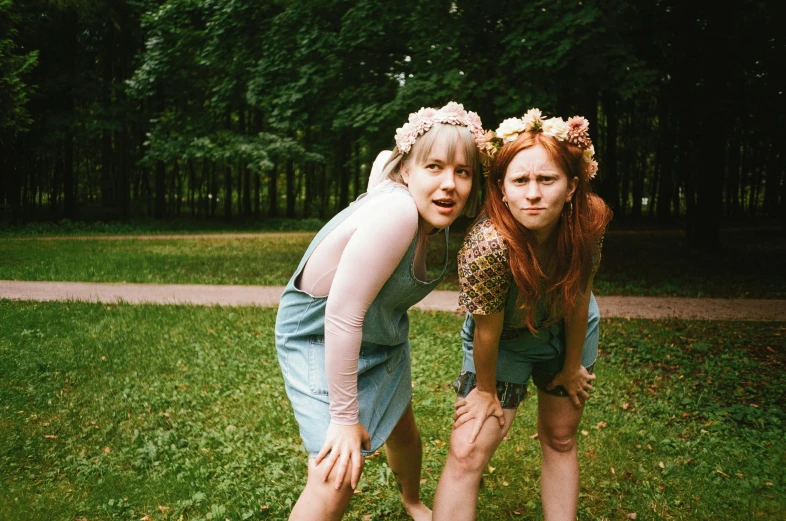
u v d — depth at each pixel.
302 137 18.61
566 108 11.59
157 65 14.55
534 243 2.03
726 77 13.02
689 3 12.40
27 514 2.90
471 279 2.02
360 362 2.15
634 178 32.62
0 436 3.83
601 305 8.53
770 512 2.99
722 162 15.48
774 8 12.05
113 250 16.14
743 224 29.55
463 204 2.03
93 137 29.88
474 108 10.22
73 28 25.75
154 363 5.44
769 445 3.84
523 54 9.34
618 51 9.39
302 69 11.28
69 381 4.97
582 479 3.34
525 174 1.91
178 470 3.43
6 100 19.56
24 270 11.73
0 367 5.21
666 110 14.40
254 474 3.35
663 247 16.77
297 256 14.88
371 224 1.91
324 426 2.04
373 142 11.15
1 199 28.92
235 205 46.59
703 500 3.10
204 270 12.06
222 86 13.20
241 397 4.60
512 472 3.43
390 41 11.30
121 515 2.95
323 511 1.96
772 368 5.52
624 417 4.23
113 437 3.89
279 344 2.22
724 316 7.77
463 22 10.06
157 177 30.67
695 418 4.32
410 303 2.21
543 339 2.25
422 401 4.53
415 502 2.89
